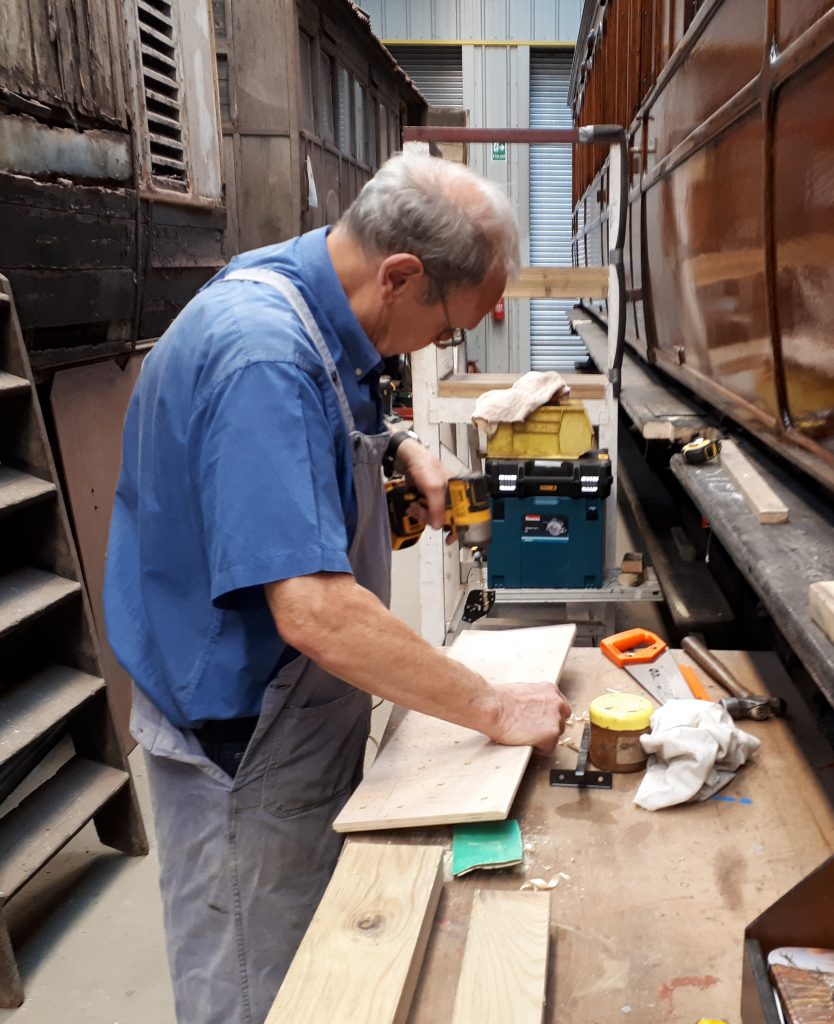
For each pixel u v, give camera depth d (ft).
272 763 4.18
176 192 11.68
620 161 8.86
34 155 8.23
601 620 10.81
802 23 4.84
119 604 4.34
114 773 8.34
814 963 2.70
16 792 9.33
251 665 3.97
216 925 4.40
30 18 8.11
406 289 3.74
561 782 4.17
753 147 5.96
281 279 3.76
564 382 9.42
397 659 3.59
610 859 3.64
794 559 4.67
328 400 3.69
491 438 9.31
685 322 8.73
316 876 4.47
